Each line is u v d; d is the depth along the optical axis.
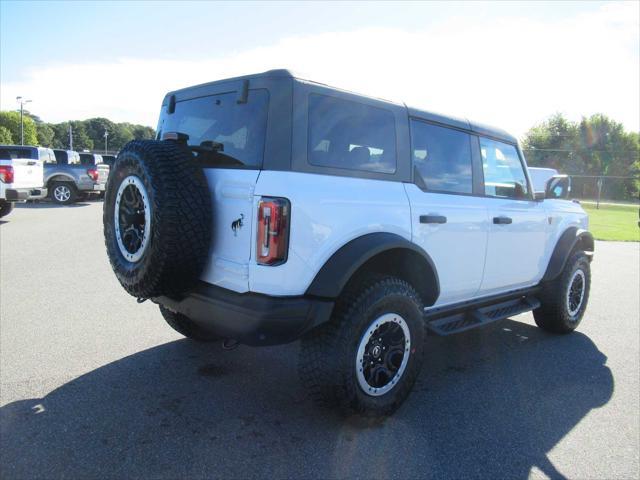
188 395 3.62
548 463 2.96
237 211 2.91
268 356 4.43
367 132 3.32
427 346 5.00
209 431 3.14
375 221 3.22
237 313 2.88
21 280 6.86
